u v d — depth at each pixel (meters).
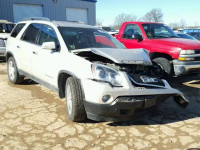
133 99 3.22
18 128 3.49
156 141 3.24
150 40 6.59
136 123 3.80
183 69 5.82
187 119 4.02
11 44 5.84
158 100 3.46
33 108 4.30
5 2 18.27
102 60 3.88
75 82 3.53
